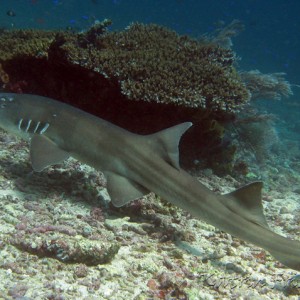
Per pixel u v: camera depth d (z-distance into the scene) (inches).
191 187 191.3
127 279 183.6
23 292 156.6
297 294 202.1
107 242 201.3
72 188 268.2
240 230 188.4
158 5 5383.9
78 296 164.4
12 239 190.5
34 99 221.3
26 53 356.8
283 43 5206.7
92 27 367.6
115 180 201.0
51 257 184.9
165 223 249.1
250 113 452.4
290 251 185.6
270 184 433.1
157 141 194.2
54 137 210.8
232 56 416.2
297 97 1670.8
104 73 319.3
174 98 315.0
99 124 207.9
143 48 376.2
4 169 276.4
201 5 5408.5
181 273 195.9
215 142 376.5
